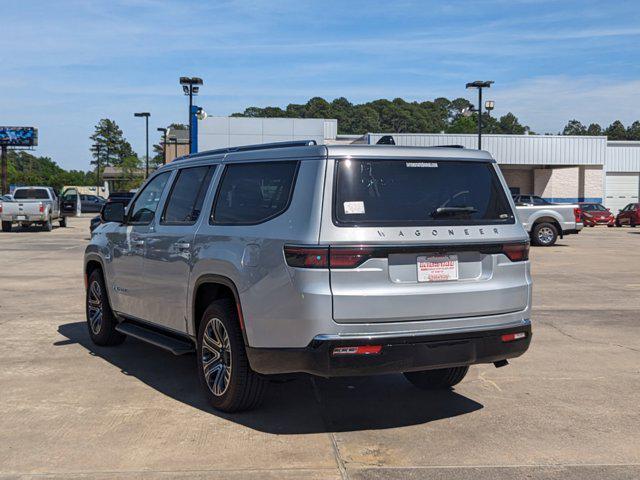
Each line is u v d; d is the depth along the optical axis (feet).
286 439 14.69
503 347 15.20
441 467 13.26
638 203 121.29
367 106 543.39
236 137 152.76
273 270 14.28
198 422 15.75
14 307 31.60
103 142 510.58
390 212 14.34
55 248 65.72
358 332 13.76
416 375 18.66
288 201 14.61
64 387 18.60
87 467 13.11
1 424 15.57
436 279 14.53
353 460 13.56
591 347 23.93
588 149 147.13
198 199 17.89
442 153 15.43
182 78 94.48
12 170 346.95
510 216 15.81
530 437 15.02
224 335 16.20
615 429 15.60
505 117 571.69
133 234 20.52
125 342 24.43
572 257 57.31
